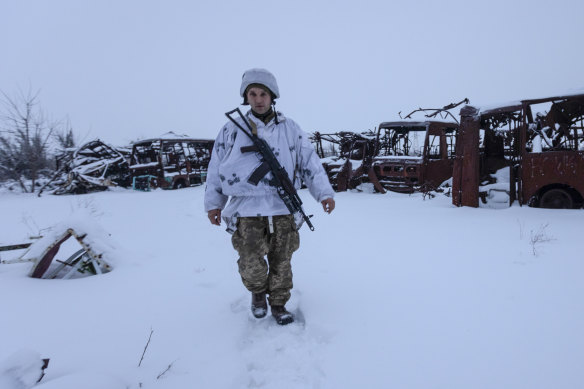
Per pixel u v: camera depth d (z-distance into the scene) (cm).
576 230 464
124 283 307
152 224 629
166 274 332
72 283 308
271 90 221
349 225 565
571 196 638
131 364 182
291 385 165
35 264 322
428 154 1033
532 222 532
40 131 1551
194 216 724
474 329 209
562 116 716
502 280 289
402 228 525
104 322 231
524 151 673
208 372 176
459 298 256
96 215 741
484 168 862
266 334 215
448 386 157
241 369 178
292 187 225
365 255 382
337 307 248
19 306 257
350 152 1191
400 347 192
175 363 183
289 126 234
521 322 215
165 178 1513
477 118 709
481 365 172
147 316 241
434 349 189
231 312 247
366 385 161
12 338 209
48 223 666
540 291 262
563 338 195
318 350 194
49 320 234
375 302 254
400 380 163
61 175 1577
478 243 417
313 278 313
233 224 232
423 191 977
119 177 1638
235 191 222
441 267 330
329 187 234
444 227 523
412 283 290
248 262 227
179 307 256
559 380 158
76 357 188
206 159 1752
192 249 435
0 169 1574
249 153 222
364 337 205
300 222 235
